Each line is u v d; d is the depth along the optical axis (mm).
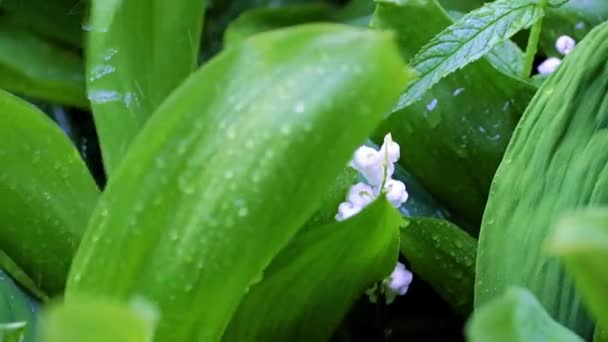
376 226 418
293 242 417
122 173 386
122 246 386
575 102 437
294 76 369
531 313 353
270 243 375
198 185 377
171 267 382
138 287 385
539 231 429
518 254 433
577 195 425
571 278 420
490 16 470
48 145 443
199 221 377
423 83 462
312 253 421
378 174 460
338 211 461
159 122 379
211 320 388
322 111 364
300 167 367
